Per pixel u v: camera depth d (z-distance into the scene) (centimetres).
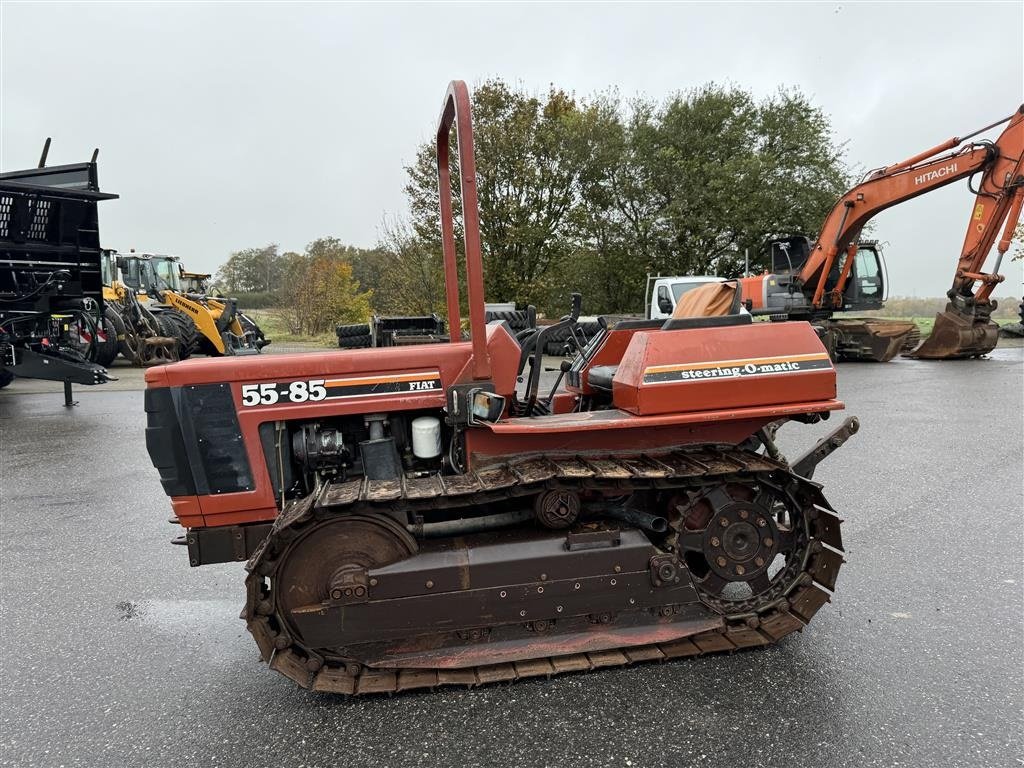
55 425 822
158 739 233
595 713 240
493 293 1777
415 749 224
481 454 276
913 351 1445
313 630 246
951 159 1237
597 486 265
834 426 741
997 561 368
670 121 2147
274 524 247
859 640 288
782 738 224
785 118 2116
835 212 1331
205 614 332
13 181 855
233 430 262
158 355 1390
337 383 268
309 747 227
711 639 277
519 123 1722
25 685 269
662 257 2152
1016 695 246
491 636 262
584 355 368
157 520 473
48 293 900
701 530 282
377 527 251
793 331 286
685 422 273
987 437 668
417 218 1725
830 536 285
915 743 220
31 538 437
